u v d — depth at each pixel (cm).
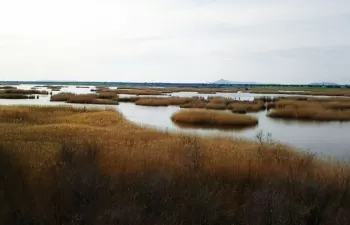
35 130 1611
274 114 3266
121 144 1221
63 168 752
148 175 754
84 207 564
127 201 604
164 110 3906
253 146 1332
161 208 589
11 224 526
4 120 2059
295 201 632
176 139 1432
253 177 819
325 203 624
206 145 1305
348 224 558
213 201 619
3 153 871
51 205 576
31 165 821
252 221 557
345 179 794
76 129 1695
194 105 4178
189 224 555
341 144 1870
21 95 5812
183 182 719
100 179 683
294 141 1958
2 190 620
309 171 904
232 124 2686
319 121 3006
